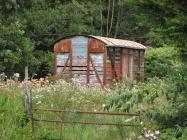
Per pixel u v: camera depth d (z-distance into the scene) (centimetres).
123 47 3153
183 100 1195
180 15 1063
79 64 3059
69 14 4438
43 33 4231
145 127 1224
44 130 1272
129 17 5153
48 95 1580
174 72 1221
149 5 1103
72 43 3080
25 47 3625
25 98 1296
